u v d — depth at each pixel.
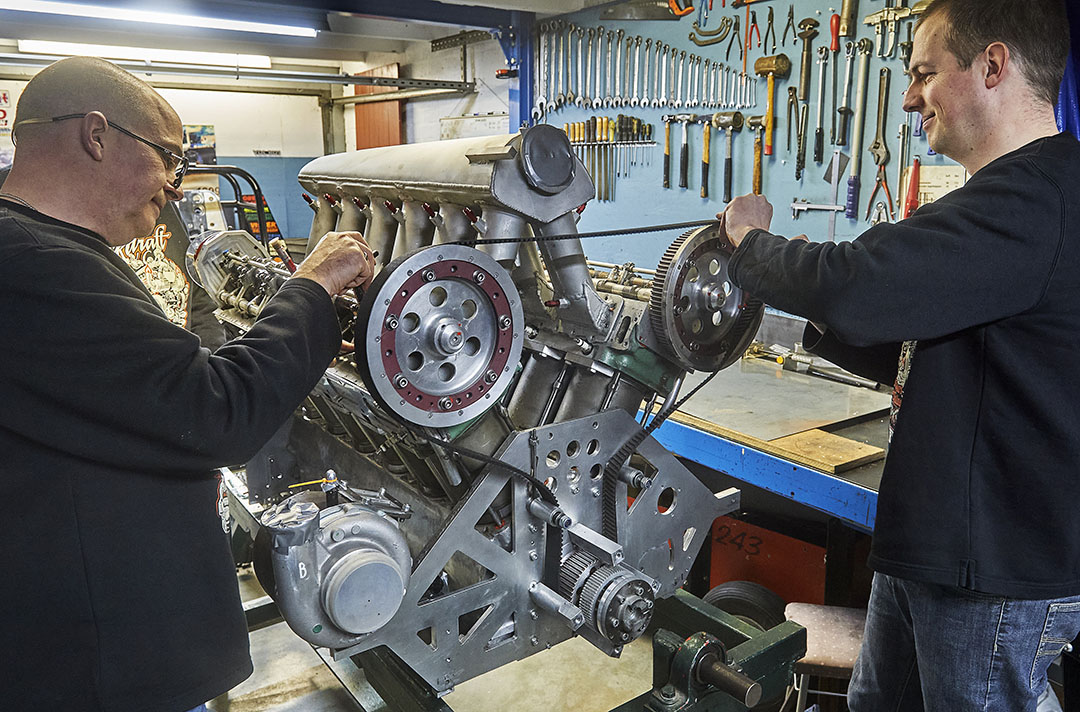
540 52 4.34
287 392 1.15
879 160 2.94
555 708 2.41
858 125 2.98
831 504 2.04
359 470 2.01
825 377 2.88
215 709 1.96
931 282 1.16
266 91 6.57
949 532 1.27
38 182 1.09
